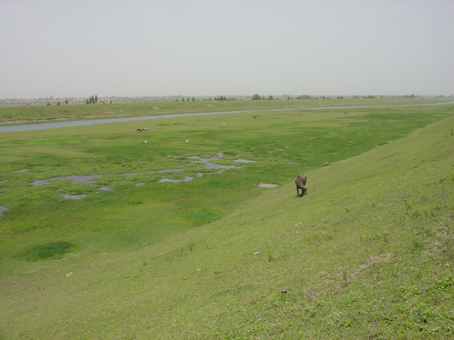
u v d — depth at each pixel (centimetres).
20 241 1712
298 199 1608
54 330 831
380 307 520
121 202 2314
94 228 1858
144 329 702
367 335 478
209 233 1452
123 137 5281
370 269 630
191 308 732
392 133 5091
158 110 12106
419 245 636
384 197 1002
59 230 1845
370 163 2170
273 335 549
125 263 1312
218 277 871
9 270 1411
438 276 528
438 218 705
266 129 6072
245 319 616
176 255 1223
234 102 15075
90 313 881
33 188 2625
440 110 10031
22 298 1163
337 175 2106
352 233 837
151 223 1905
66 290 1153
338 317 534
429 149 1608
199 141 4856
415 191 934
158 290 913
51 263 1465
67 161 3597
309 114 9331
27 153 3950
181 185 2694
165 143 4709
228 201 2267
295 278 706
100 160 3662
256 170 3141
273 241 1008
